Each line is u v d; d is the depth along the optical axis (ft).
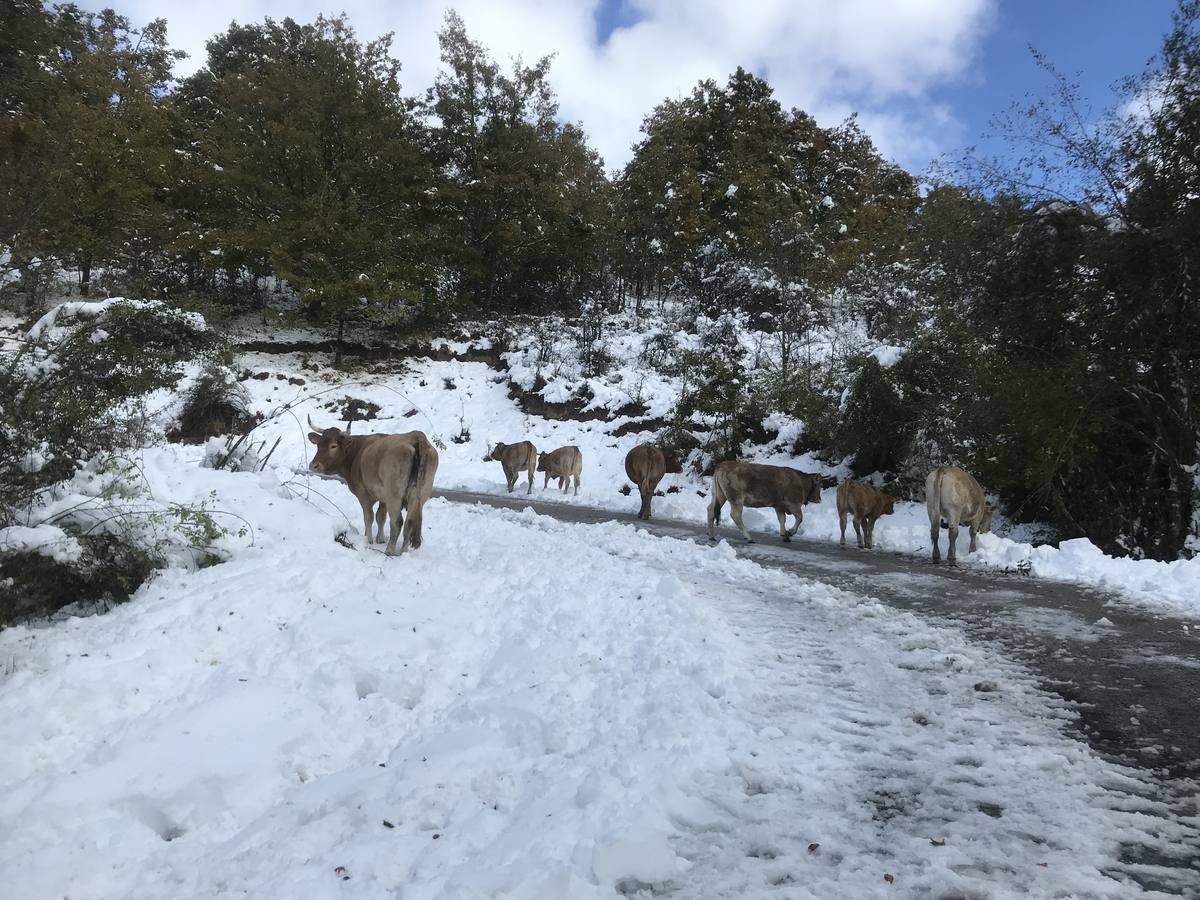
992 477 44.75
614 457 72.59
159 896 9.78
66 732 13.60
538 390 86.84
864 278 86.17
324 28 102.42
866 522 41.88
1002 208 42.60
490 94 110.63
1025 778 12.57
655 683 16.47
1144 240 36.65
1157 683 17.71
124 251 89.04
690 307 104.83
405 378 94.43
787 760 13.01
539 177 113.09
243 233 91.66
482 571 27.32
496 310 119.44
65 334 25.40
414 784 12.32
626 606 23.04
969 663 18.69
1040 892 9.32
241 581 21.24
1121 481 43.39
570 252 115.34
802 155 134.51
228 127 99.60
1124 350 38.81
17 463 22.15
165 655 16.66
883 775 12.59
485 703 15.64
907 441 54.60
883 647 20.25
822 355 77.82
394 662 17.76
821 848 10.34
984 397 45.19
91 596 20.93
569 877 9.22
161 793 11.79
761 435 67.82
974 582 30.81
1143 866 9.98
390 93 104.88
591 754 13.21
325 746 14.19
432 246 104.27
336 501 40.60
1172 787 12.42
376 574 23.97
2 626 18.70
